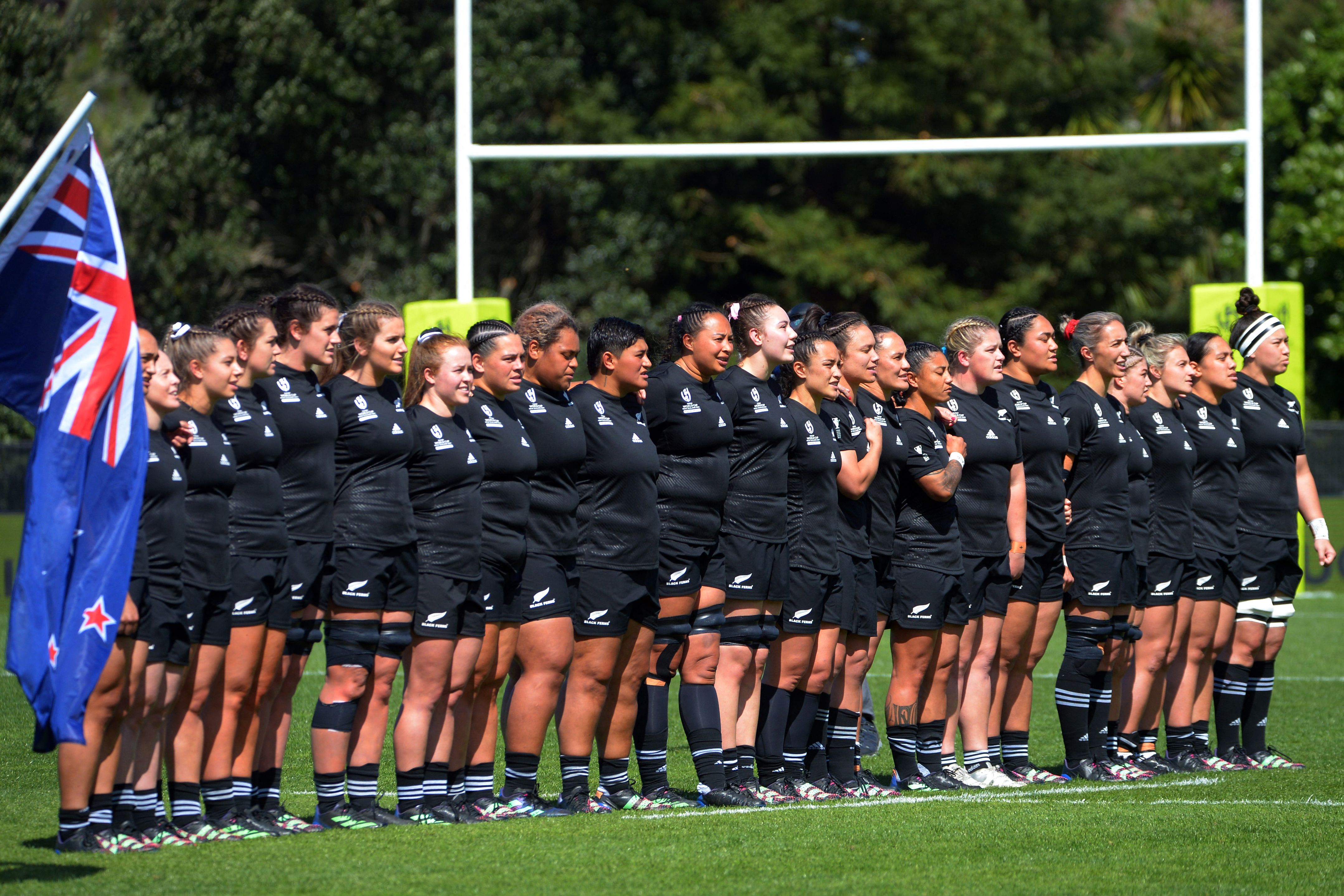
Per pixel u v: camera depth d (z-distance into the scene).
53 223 21.53
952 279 121.50
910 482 28.23
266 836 23.03
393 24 103.81
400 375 24.94
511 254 110.69
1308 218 111.94
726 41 117.25
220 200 105.12
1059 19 125.69
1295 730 36.75
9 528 71.81
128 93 115.44
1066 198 117.94
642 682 26.42
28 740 33.81
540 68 106.94
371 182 105.56
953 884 19.95
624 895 19.19
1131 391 31.34
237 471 23.31
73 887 19.19
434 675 24.50
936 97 114.69
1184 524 31.39
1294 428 32.81
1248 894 19.58
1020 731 30.34
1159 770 30.94
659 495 26.16
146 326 102.56
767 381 27.02
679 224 113.31
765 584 26.36
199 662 22.86
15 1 95.69
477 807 25.28
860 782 28.33
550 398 25.48
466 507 24.64
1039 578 29.95
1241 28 137.88
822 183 119.88
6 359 21.25
